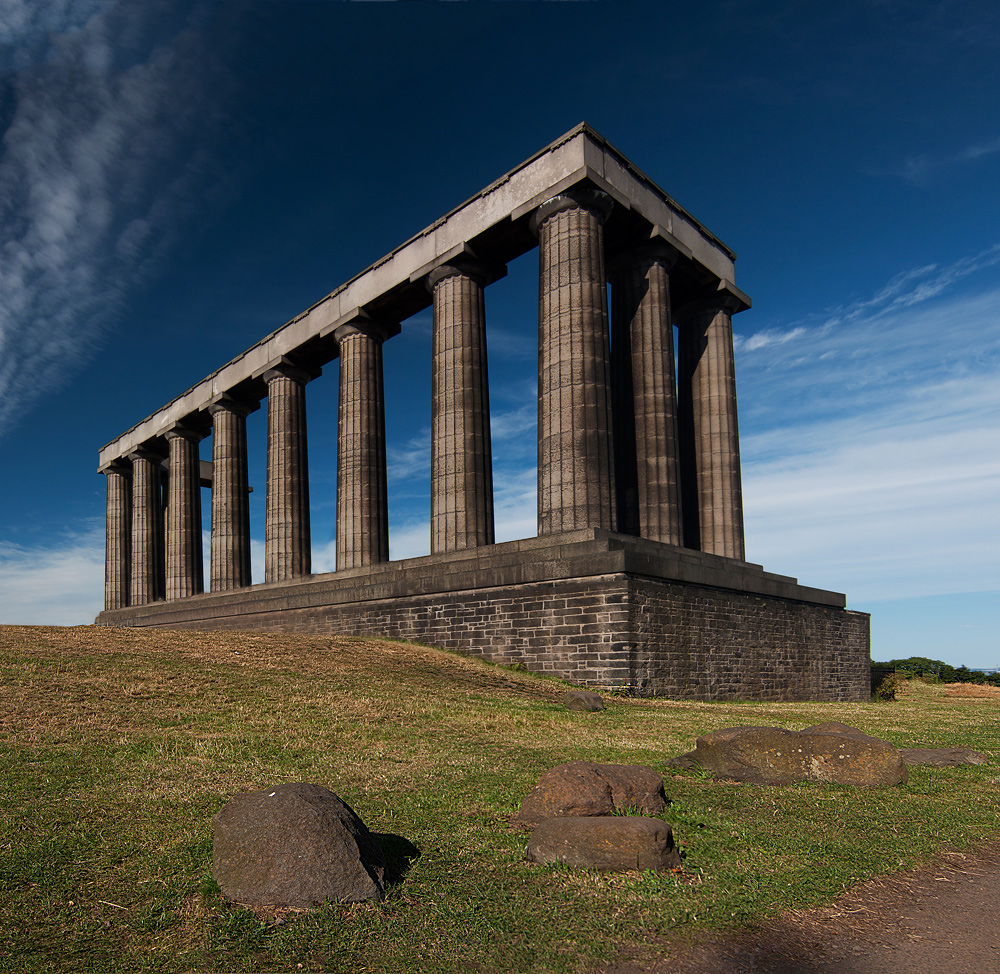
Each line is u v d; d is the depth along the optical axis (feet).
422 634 89.71
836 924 17.99
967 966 15.75
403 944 16.81
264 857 19.25
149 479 189.16
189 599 152.35
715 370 116.98
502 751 39.01
